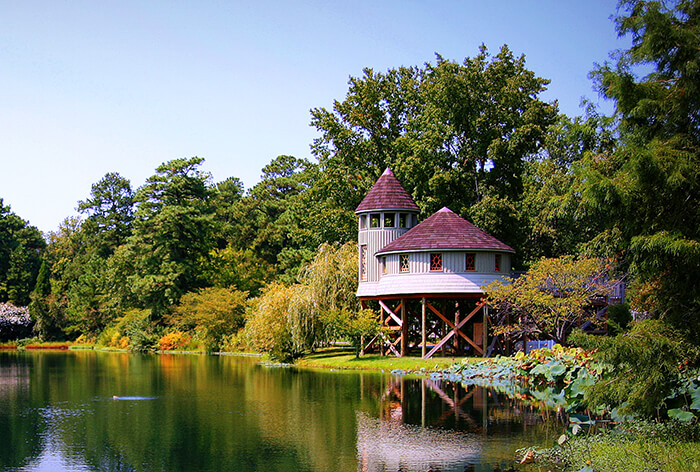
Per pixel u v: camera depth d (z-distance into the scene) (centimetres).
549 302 3519
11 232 9988
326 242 5119
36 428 2152
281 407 2520
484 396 2744
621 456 1507
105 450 1838
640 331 1549
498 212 4831
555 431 2011
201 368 4419
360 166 5712
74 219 11444
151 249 7900
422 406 2495
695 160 1578
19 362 5253
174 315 7206
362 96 5750
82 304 8438
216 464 1678
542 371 2652
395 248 4088
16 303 9362
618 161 1719
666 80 1689
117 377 3819
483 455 1723
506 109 5162
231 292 6931
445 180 4909
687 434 1605
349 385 3170
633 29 1678
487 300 3838
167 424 2202
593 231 4784
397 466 1634
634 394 1566
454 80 4950
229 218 10475
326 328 4444
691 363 1625
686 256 1530
